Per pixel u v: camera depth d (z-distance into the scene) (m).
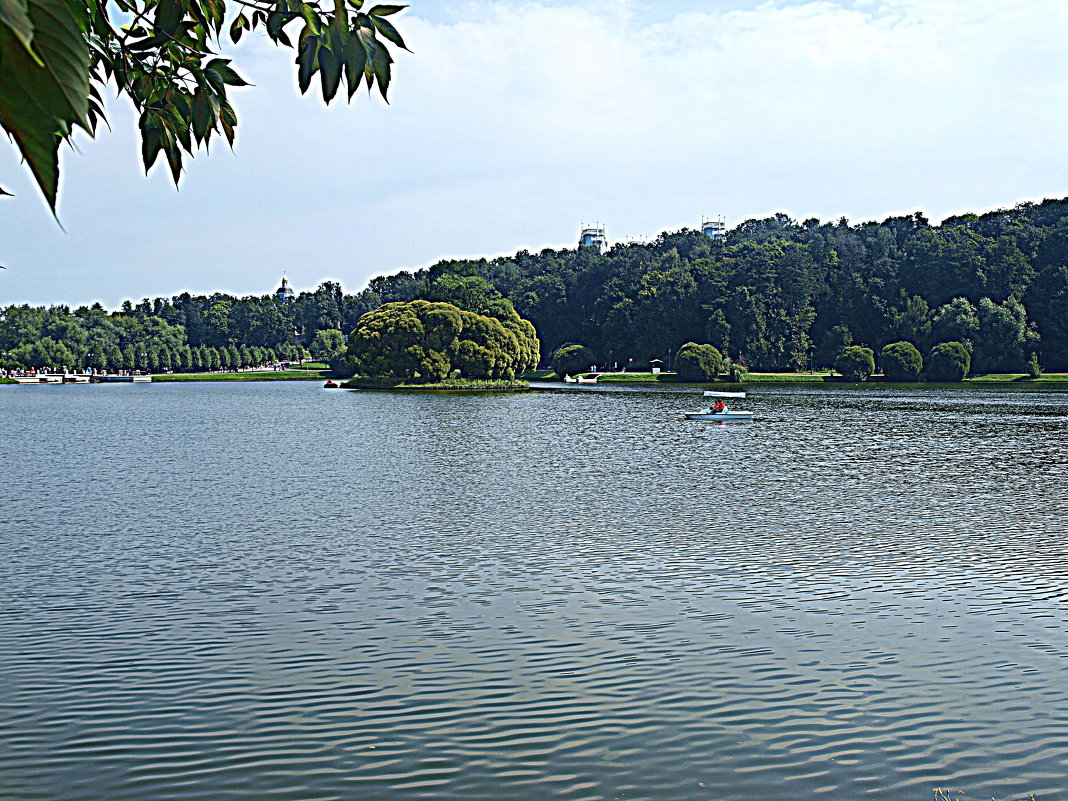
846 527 29.69
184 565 24.28
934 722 14.53
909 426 74.12
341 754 13.59
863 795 12.40
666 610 20.22
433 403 109.06
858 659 17.19
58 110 1.88
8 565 24.23
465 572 23.56
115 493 37.25
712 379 158.25
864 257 180.50
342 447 57.41
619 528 29.53
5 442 61.50
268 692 15.73
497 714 14.88
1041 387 137.25
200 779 12.92
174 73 4.35
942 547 26.52
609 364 181.62
